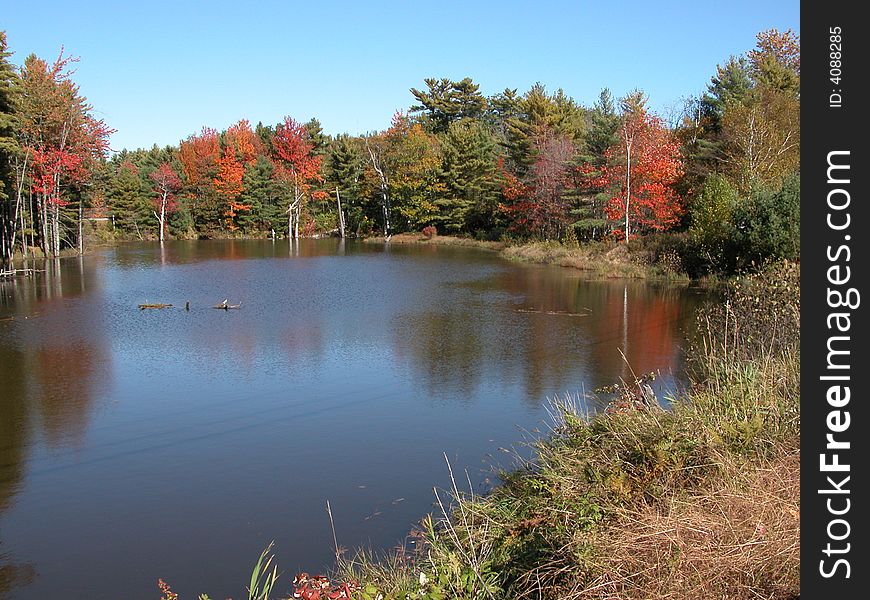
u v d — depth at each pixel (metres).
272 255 42.91
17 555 6.11
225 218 64.88
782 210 22.70
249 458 8.34
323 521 6.61
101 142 39.88
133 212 60.50
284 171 64.50
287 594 5.31
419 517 6.60
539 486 5.64
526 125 51.94
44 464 8.23
